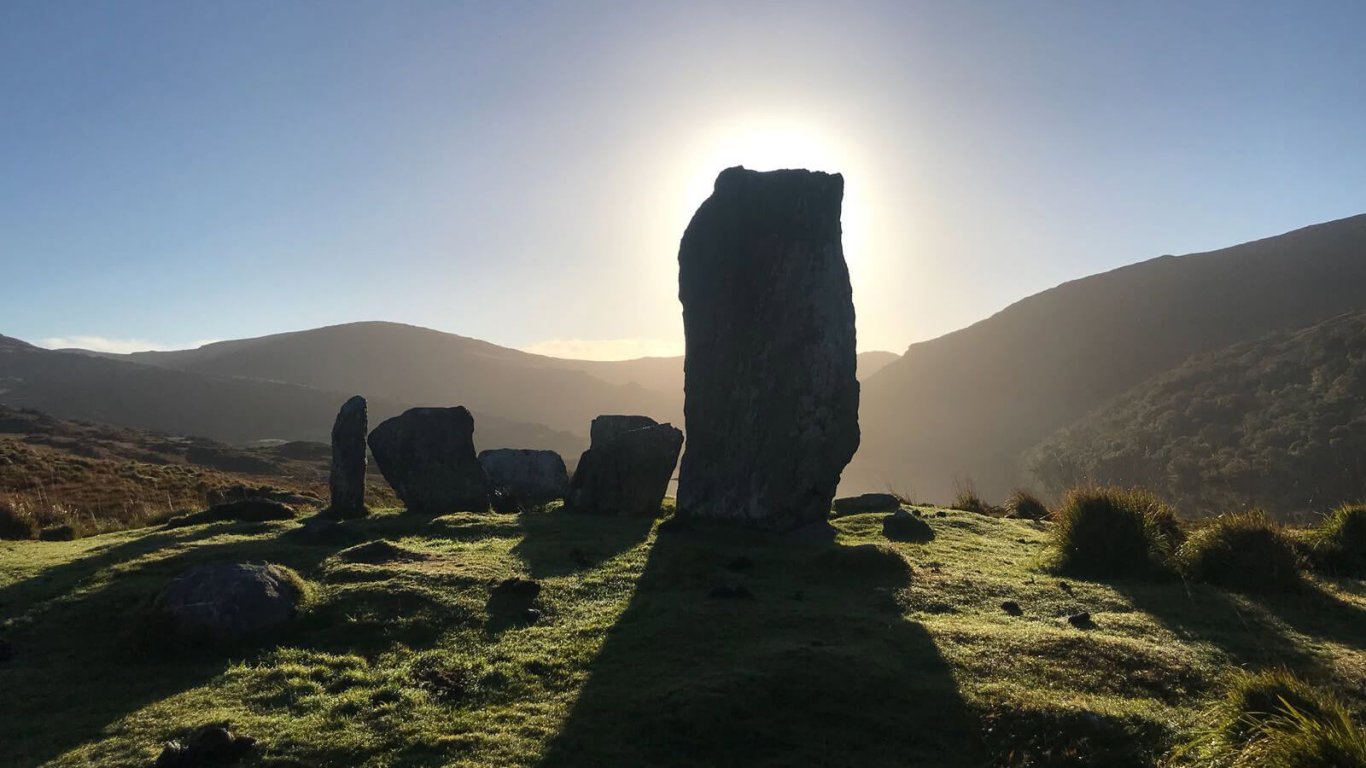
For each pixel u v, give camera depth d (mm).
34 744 6703
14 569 11570
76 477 32281
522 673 8016
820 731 6891
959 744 6773
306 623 9234
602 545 13445
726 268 15773
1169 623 9508
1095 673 7816
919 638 8758
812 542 14023
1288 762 5578
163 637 8609
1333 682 7566
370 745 6590
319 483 47406
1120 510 12594
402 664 8273
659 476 17000
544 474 21750
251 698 7492
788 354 14867
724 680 7496
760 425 14875
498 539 14047
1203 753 6238
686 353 16156
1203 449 57281
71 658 8609
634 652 8555
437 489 17734
